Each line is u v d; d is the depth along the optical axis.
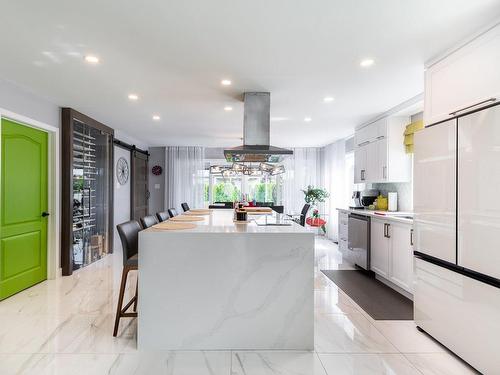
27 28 2.13
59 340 2.36
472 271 2.00
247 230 2.41
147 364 2.07
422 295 2.52
